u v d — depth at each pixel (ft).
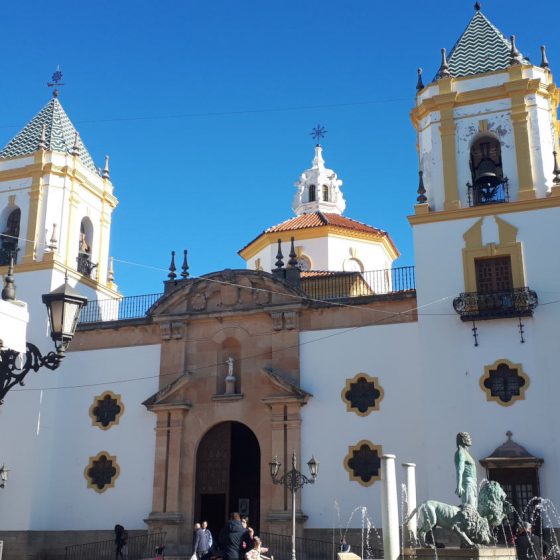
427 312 89.15
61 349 42.80
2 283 110.63
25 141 119.34
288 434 94.02
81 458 102.63
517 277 87.15
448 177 93.45
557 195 88.12
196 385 100.58
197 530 77.61
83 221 121.70
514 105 93.45
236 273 102.32
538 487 80.02
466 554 53.42
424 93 98.43
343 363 95.09
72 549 98.63
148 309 105.40
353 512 89.20
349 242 132.67
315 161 155.43
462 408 84.84
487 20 103.24
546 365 83.61
